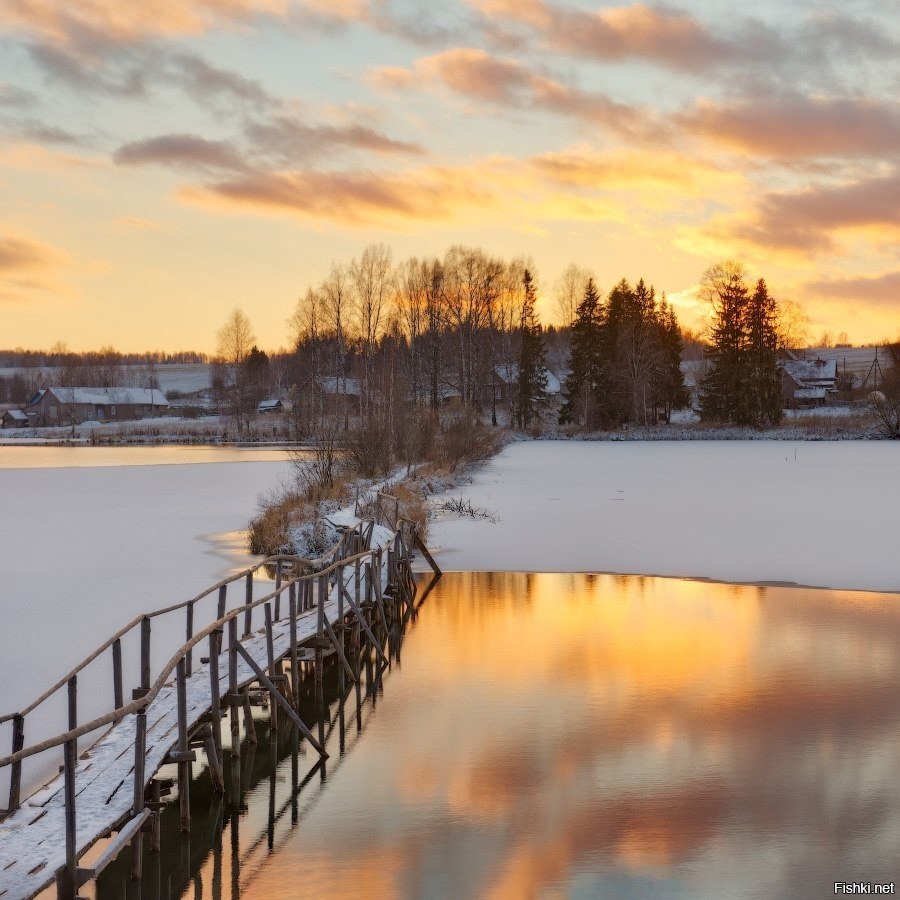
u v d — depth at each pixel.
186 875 8.38
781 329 89.00
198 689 11.05
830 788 9.80
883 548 23.06
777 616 16.62
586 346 82.50
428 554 21.03
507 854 8.59
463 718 11.98
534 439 76.75
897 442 68.81
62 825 7.49
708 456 55.84
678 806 9.47
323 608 13.43
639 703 12.32
